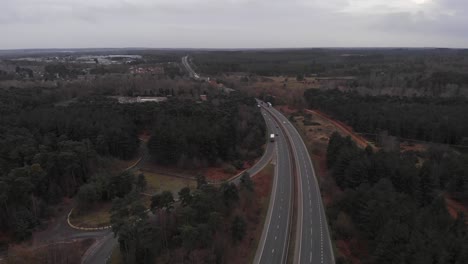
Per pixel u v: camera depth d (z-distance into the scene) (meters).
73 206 105.50
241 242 83.56
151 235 75.88
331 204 99.44
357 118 174.38
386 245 69.44
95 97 197.62
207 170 128.62
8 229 92.69
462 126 154.62
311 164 133.12
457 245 65.50
